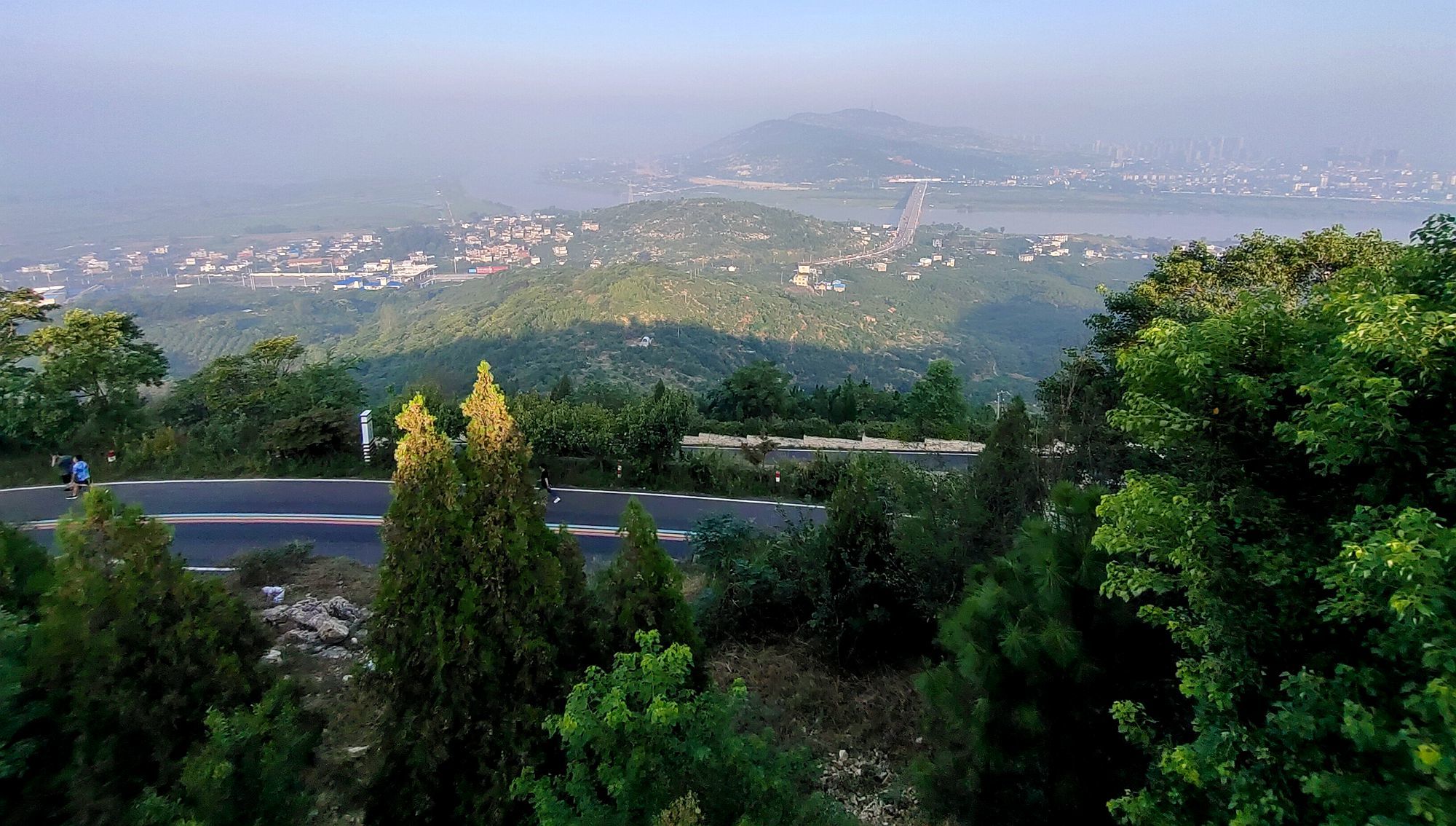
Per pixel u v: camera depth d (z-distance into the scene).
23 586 6.72
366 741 6.75
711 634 10.73
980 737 5.65
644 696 4.71
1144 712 5.08
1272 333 4.75
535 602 6.03
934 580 9.57
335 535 17.22
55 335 23.81
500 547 5.96
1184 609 4.75
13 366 23.56
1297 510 4.49
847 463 21.23
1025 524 6.61
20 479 20.59
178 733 5.40
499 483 6.09
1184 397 4.88
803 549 11.04
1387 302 3.90
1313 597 4.15
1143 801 4.46
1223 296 15.73
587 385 47.62
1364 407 3.79
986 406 32.06
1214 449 4.71
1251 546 4.32
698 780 4.44
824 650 10.04
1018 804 5.57
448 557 5.88
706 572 13.67
